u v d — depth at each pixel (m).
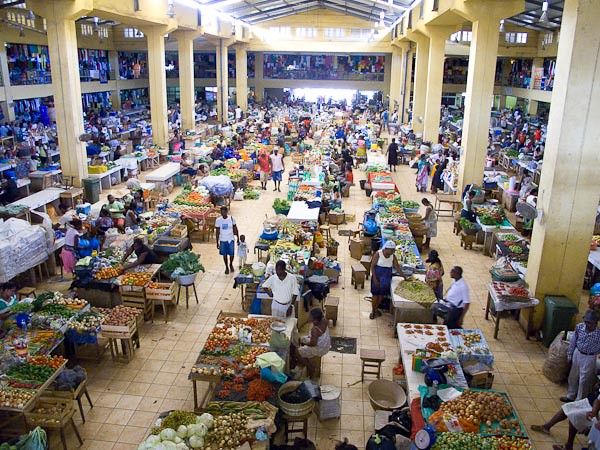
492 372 7.59
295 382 6.88
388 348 9.13
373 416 7.44
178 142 24.75
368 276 12.11
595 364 7.42
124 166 20.72
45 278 11.70
